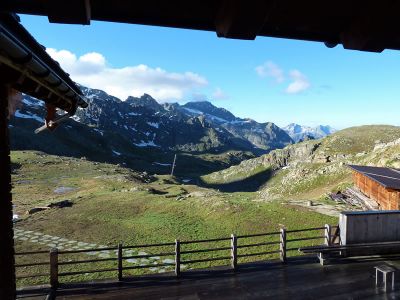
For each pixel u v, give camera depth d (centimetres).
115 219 3444
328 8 359
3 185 602
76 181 6944
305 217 3038
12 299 620
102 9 356
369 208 3316
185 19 375
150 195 4600
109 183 6419
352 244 1546
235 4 319
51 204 3994
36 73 593
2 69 548
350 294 1221
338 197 3981
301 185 8944
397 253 1627
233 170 19350
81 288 1230
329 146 16038
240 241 2588
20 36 510
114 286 1255
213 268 1428
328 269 1444
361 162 8162
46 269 2080
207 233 2853
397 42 396
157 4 348
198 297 1184
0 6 332
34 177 7225
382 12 355
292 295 1207
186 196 4381
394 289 1259
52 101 862
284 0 341
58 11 320
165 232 2931
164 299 1166
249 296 1197
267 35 405
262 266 1464
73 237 2828
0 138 589
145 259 2236
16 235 2867
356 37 392
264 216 3138
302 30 404
